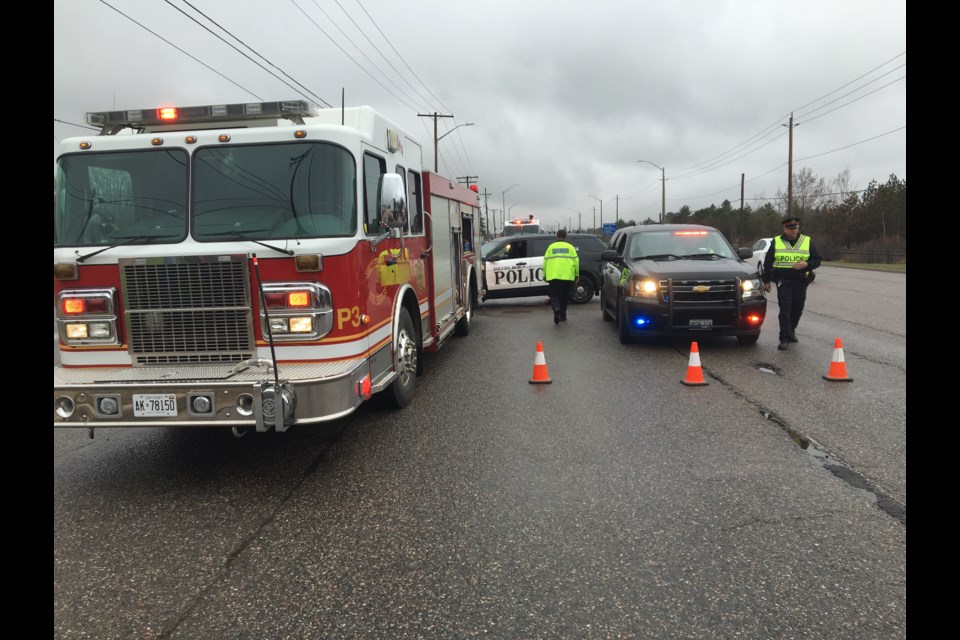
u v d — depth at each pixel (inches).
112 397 171.3
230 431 237.5
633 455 197.0
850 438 208.7
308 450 211.5
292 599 123.8
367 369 197.6
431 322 319.0
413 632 112.0
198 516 163.3
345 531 152.0
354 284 191.5
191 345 187.3
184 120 203.0
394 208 205.3
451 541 144.9
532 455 199.6
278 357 187.5
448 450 206.8
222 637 112.4
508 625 113.0
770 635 108.0
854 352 354.0
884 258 1535.4
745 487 170.4
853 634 107.8
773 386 280.7
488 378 311.0
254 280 185.5
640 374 311.0
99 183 194.4
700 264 374.0
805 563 130.9
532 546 141.3
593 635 109.5
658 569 130.1
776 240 363.6
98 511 167.6
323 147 192.1
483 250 647.1
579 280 639.1
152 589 128.8
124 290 186.9
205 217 191.3
